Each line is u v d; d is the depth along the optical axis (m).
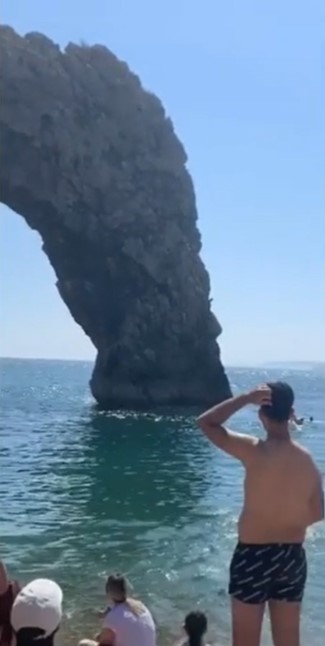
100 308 68.25
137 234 65.88
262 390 5.03
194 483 29.20
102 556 17.41
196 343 67.94
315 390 129.12
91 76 65.12
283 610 4.94
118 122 66.12
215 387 69.06
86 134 63.62
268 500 4.91
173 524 21.19
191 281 67.88
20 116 59.50
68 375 197.50
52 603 4.72
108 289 67.44
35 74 60.91
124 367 67.19
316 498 4.98
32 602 4.69
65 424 54.94
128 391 67.44
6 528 20.48
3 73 59.16
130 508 23.78
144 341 66.69
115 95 66.38
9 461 35.28
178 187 69.12
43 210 62.94
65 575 15.66
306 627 12.41
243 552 4.98
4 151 59.75
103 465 34.12
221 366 69.81
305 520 4.98
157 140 68.62
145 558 17.27
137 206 65.75
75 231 63.69
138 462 35.25
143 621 7.37
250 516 4.96
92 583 15.05
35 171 61.12
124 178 65.50
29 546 18.33
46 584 4.88
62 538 19.28
